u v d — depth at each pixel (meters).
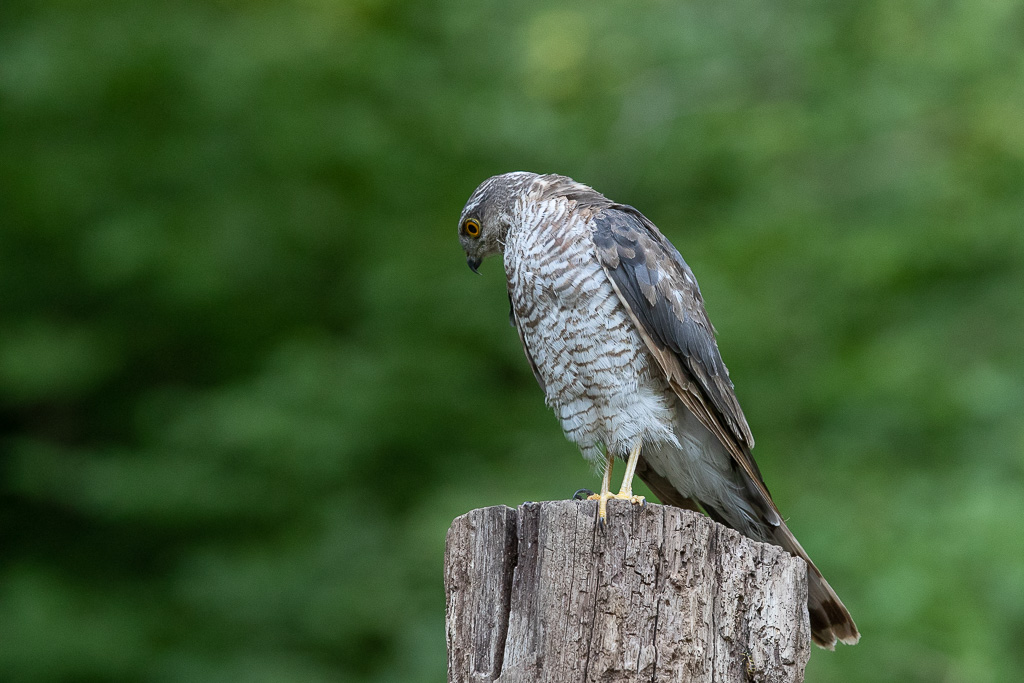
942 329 12.98
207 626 12.55
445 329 13.96
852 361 12.88
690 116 16.06
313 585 12.49
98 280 13.88
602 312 6.72
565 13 16.50
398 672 11.30
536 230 6.87
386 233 14.61
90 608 13.22
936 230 13.30
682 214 15.73
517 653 5.09
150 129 14.55
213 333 14.81
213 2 14.95
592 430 6.94
